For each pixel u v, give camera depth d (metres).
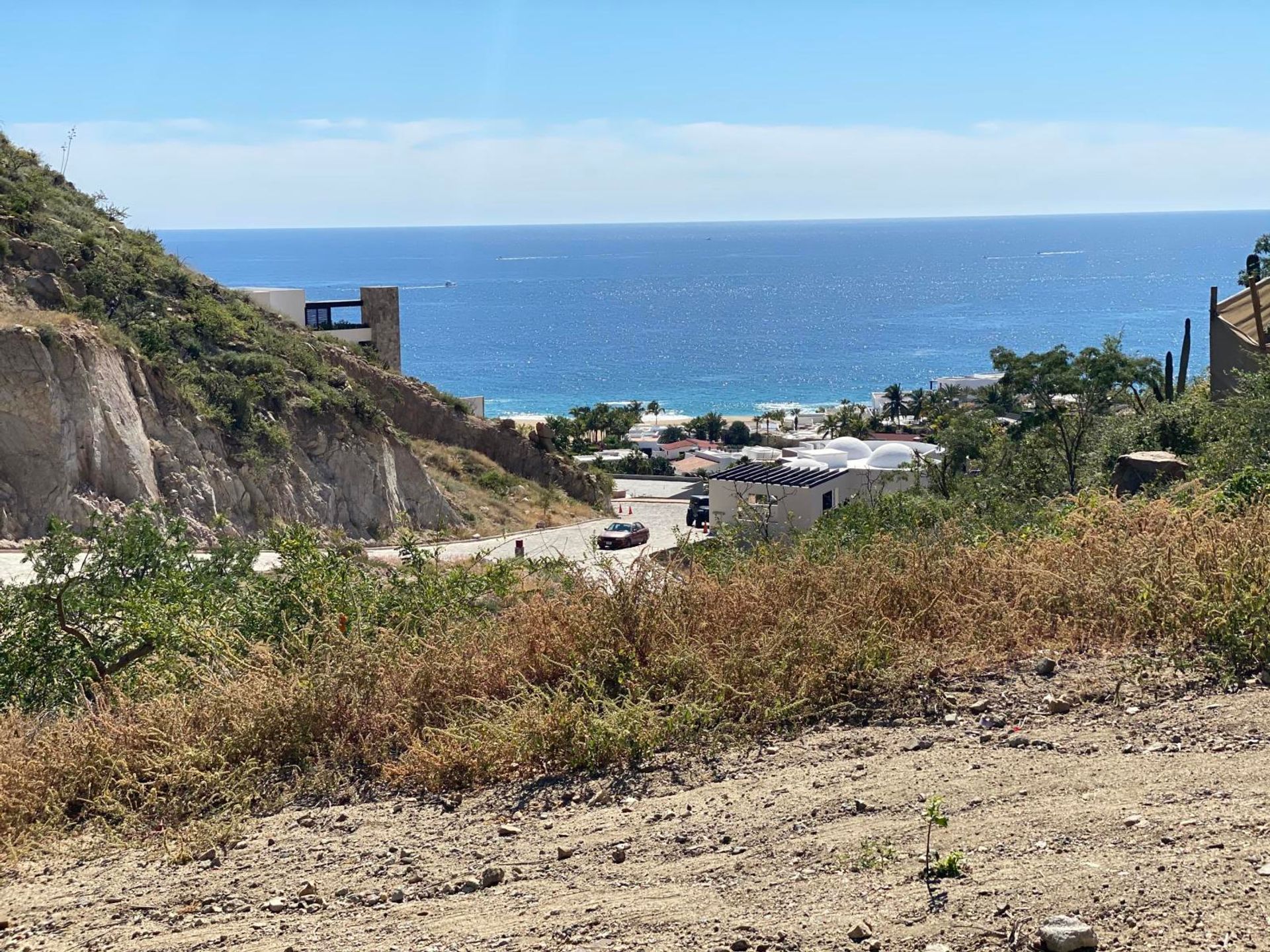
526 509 41.12
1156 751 4.56
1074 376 24.39
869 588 6.54
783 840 4.10
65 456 25.84
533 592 7.11
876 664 5.71
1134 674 5.46
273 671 6.26
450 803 5.03
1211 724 4.78
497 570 8.77
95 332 28.39
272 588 8.82
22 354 25.83
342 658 6.26
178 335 33.50
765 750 5.15
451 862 4.35
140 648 8.55
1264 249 21.05
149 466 27.88
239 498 30.02
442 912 3.89
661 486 63.41
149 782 5.57
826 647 5.81
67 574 9.64
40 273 31.19
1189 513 7.29
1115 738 4.76
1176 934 3.12
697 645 6.05
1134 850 3.64
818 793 4.50
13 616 9.30
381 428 36.62
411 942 3.66
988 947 3.18
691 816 4.46
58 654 9.01
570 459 48.66
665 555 8.45
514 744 5.32
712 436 121.81
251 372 34.03
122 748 5.73
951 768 4.60
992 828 3.94
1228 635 5.56
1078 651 5.95
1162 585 6.12
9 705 7.98
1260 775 4.16
